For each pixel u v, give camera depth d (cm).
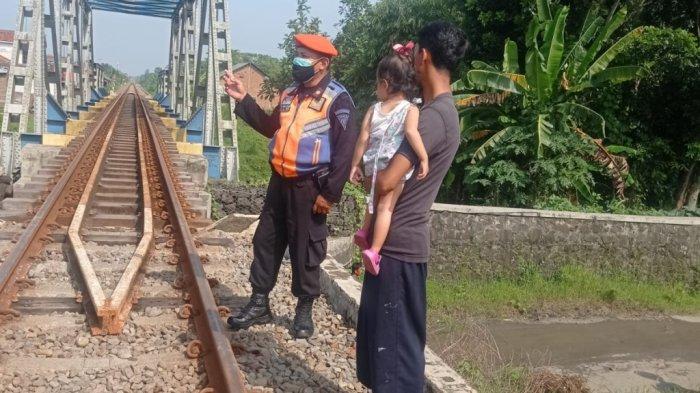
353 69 2158
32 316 434
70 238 597
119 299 425
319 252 438
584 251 1127
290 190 422
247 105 442
